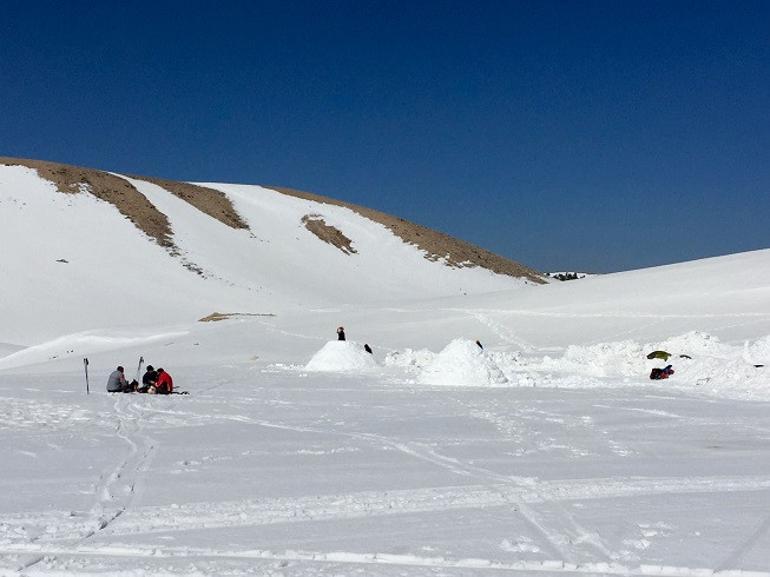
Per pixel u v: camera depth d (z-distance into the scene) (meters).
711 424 13.39
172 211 92.25
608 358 25.42
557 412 15.12
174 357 36.38
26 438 12.82
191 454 11.16
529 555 6.48
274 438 12.50
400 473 9.63
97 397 19.33
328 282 85.44
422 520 7.54
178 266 77.06
